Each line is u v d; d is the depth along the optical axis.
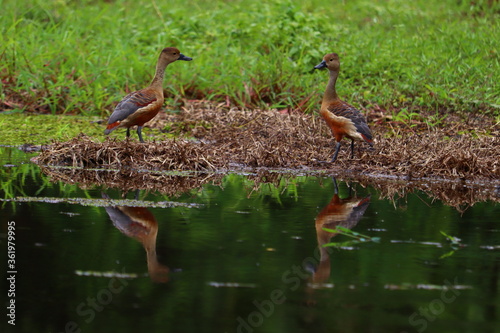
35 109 18.28
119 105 14.17
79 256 8.89
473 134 16.31
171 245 9.38
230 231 10.03
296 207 11.44
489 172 13.94
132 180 13.00
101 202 11.30
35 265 8.58
